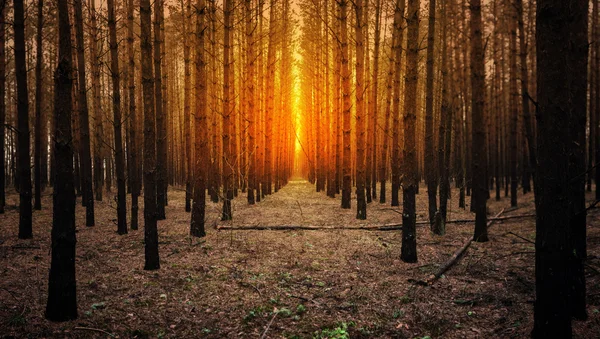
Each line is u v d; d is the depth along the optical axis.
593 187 17.98
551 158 3.49
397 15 14.94
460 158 22.39
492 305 5.02
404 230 7.18
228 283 5.93
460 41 17.14
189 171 13.96
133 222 9.91
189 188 13.87
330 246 8.37
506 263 6.80
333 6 17.05
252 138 15.46
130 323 4.56
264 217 12.20
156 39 10.37
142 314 4.80
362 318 4.78
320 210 14.04
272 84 19.94
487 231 9.45
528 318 4.50
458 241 8.80
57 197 4.36
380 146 26.69
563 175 3.48
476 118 8.82
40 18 12.08
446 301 5.23
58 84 4.19
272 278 6.20
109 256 7.27
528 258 7.02
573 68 4.52
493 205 16.11
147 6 6.25
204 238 8.98
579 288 4.17
